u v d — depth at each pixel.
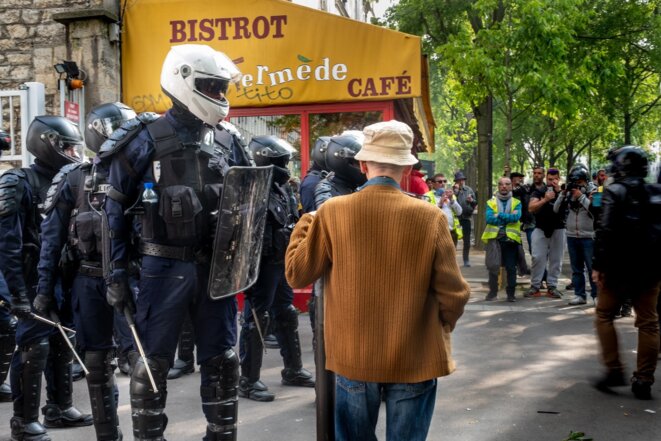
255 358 5.38
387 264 2.69
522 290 11.49
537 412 5.08
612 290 5.57
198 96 3.37
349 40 9.11
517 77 14.70
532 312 9.35
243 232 3.55
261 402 5.33
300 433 4.60
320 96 9.20
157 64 9.41
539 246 10.73
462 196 15.67
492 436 4.56
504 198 10.25
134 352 4.15
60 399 4.71
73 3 9.34
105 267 3.43
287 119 9.46
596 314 5.76
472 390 5.65
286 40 9.22
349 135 5.11
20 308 4.25
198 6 9.30
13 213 4.29
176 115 3.48
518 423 4.83
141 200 3.43
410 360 2.68
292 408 5.17
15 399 4.38
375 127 2.81
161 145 3.41
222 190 3.38
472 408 5.17
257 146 5.42
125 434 4.62
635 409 5.17
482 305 9.97
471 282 12.45
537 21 13.23
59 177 4.12
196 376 6.16
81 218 3.89
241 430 4.66
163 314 3.39
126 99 9.49
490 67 13.86
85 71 9.20
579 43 18.83
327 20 9.13
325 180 5.10
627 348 7.24
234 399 3.61
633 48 22.41
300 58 9.21
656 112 30.36
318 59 9.18
